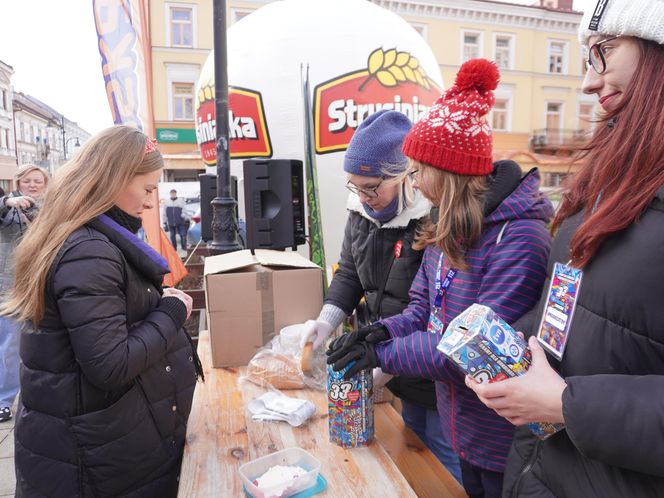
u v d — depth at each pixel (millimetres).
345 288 1832
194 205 10578
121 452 1242
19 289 1184
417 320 1327
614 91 718
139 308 1276
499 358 712
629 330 636
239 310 1735
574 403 626
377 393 1745
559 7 22281
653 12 631
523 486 860
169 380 1341
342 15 4203
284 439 1267
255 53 4246
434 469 1435
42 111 38531
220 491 1063
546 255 1068
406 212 1575
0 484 2293
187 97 17234
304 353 1510
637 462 590
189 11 16750
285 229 2771
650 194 622
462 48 20438
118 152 1243
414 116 4195
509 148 21516
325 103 4074
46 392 1197
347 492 1038
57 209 1191
